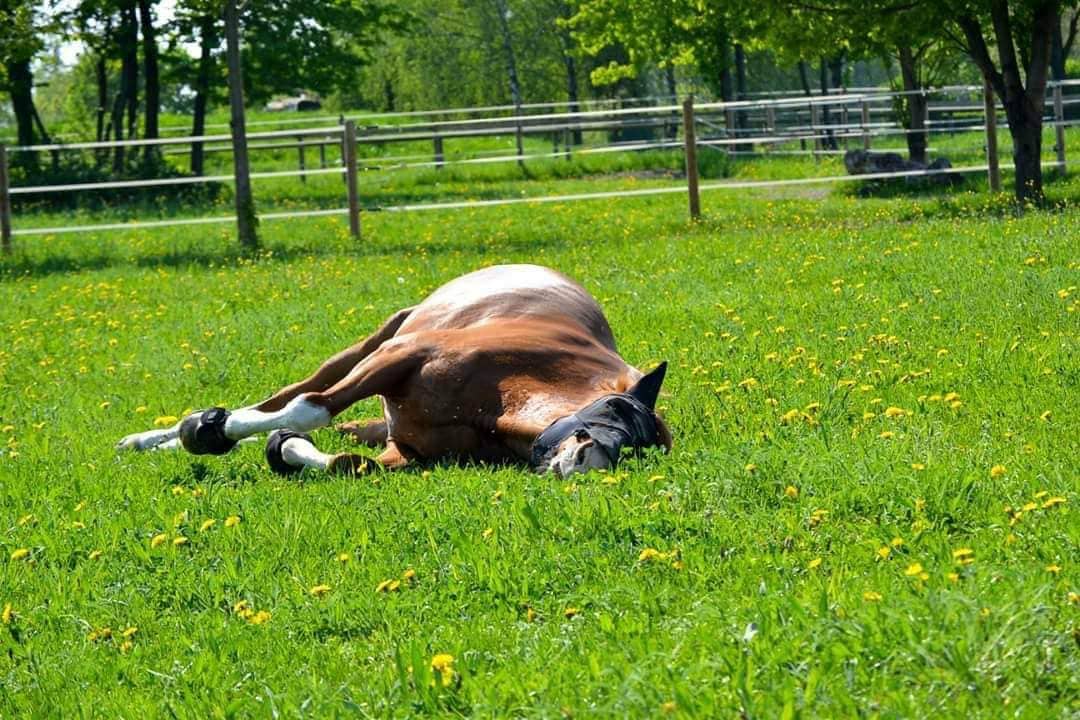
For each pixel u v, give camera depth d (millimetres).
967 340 9797
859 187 26828
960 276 12523
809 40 21938
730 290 13227
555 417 6957
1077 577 4699
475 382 7324
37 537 6473
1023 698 3701
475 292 8133
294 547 6027
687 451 6977
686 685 3877
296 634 5051
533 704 3959
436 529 6023
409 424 7598
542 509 5980
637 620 4648
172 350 12039
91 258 21109
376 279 16203
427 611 5129
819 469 6219
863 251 15211
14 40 29203
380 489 6910
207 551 6129
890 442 6762
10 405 10211
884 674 3852
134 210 32594
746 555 5309
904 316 10805
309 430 7699
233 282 16984
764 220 20922
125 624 5348
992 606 4156
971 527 5516
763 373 9172
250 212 22109
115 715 4469
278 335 12336
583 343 7668
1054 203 20016
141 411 9656
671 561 5277
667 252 16984
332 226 25578
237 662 4816
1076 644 3959
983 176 26828
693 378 9266
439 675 4156
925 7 21125
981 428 7340
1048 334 9711
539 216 25719
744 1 22109
